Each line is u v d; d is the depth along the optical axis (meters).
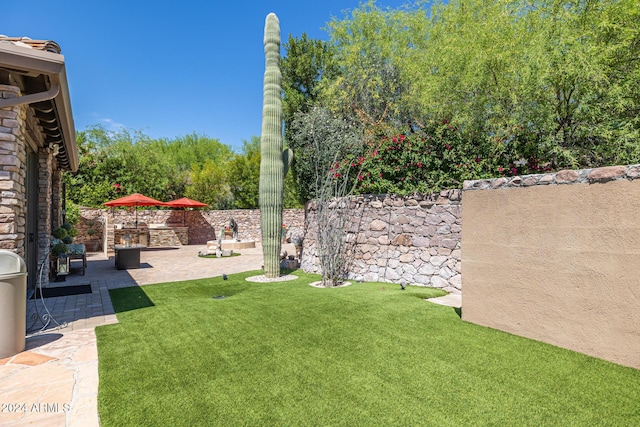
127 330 5.20
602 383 3.37
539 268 4.55
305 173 17.05
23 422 2.83
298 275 10.70
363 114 14.15
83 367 3.92
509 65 7.84
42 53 4.45
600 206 3.96
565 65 6.66
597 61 6.51
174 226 23.48
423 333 4.92
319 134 13.42
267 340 4.67
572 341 4.19
